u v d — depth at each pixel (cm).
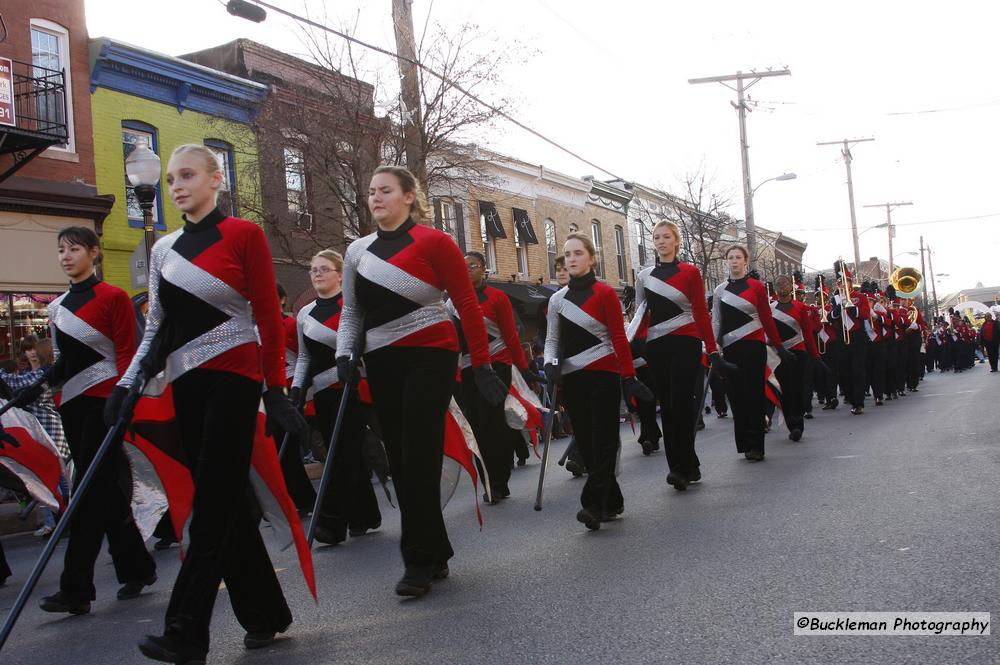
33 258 1547
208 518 356
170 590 541
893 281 2372
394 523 727
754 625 351
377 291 456
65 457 946
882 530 496
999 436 861
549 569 479
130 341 516
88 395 507
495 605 414
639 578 439
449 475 508
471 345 454
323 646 376
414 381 452
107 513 508
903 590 380
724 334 855
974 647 309
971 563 413
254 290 372
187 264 370
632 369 586
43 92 1538
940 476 656
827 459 809
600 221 3400
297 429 366
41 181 1562
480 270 822
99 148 1661
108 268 1664
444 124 1664
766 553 467
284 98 1789
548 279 3039
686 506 632
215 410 364
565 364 600
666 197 3644
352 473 660
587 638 353
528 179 2955
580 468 895
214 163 388
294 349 775
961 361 2967
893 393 1688
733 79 3238
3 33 1525
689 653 326
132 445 446
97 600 530
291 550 634
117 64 1681
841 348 1473
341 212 1869
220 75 1817
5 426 630
